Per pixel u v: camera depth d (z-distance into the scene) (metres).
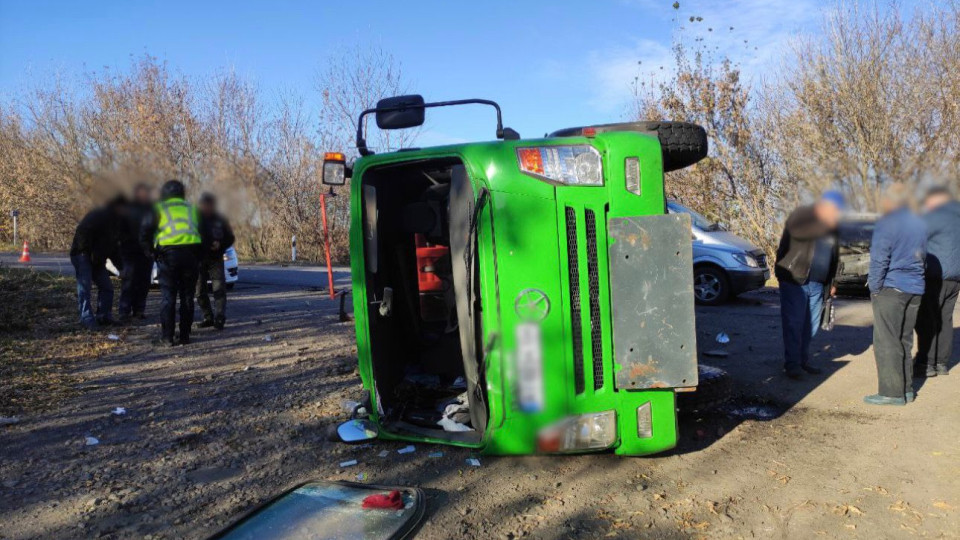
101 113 24.25
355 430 4.63
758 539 3.22
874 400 5.27
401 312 5.07
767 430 4.77
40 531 3.38
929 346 5.99
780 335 8.04
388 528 3.31
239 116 23.95
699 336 8.06
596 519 3.44
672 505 3.58
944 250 5.83
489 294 3.88
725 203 16.61
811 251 5.97
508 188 3.83
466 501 3.65
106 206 8.85
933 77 14.60
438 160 4.13
